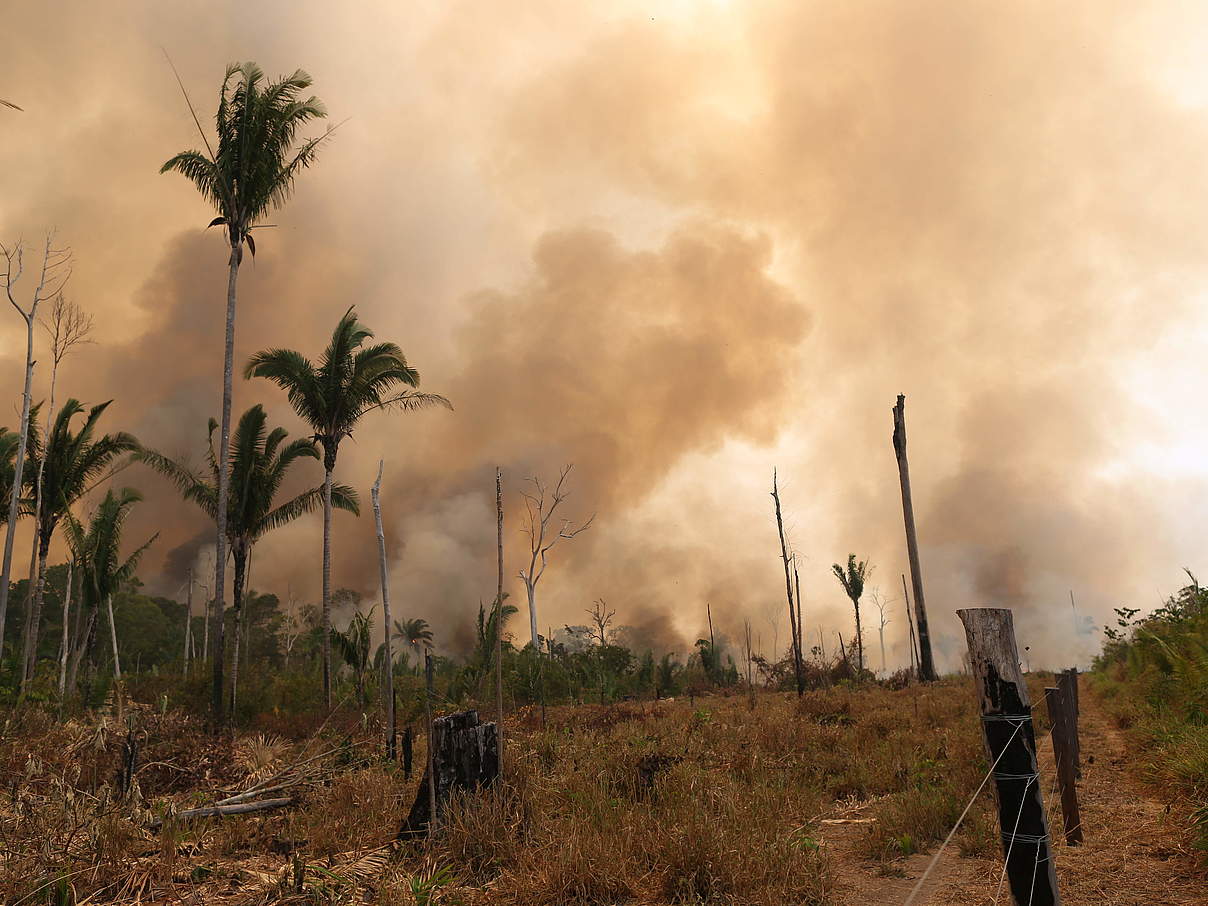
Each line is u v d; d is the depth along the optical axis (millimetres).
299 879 5434
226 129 22438
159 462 27656
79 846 6094
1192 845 5645
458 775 6824
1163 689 12781
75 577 49562
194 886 5582
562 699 28453
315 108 22875
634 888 5500
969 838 6445
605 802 7527
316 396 27062
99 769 9539
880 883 5820
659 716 18500
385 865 6066
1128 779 8703
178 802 8578
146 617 64562
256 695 21891
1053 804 7699
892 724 14188
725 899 5270
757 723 14508
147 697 20891
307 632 51781
